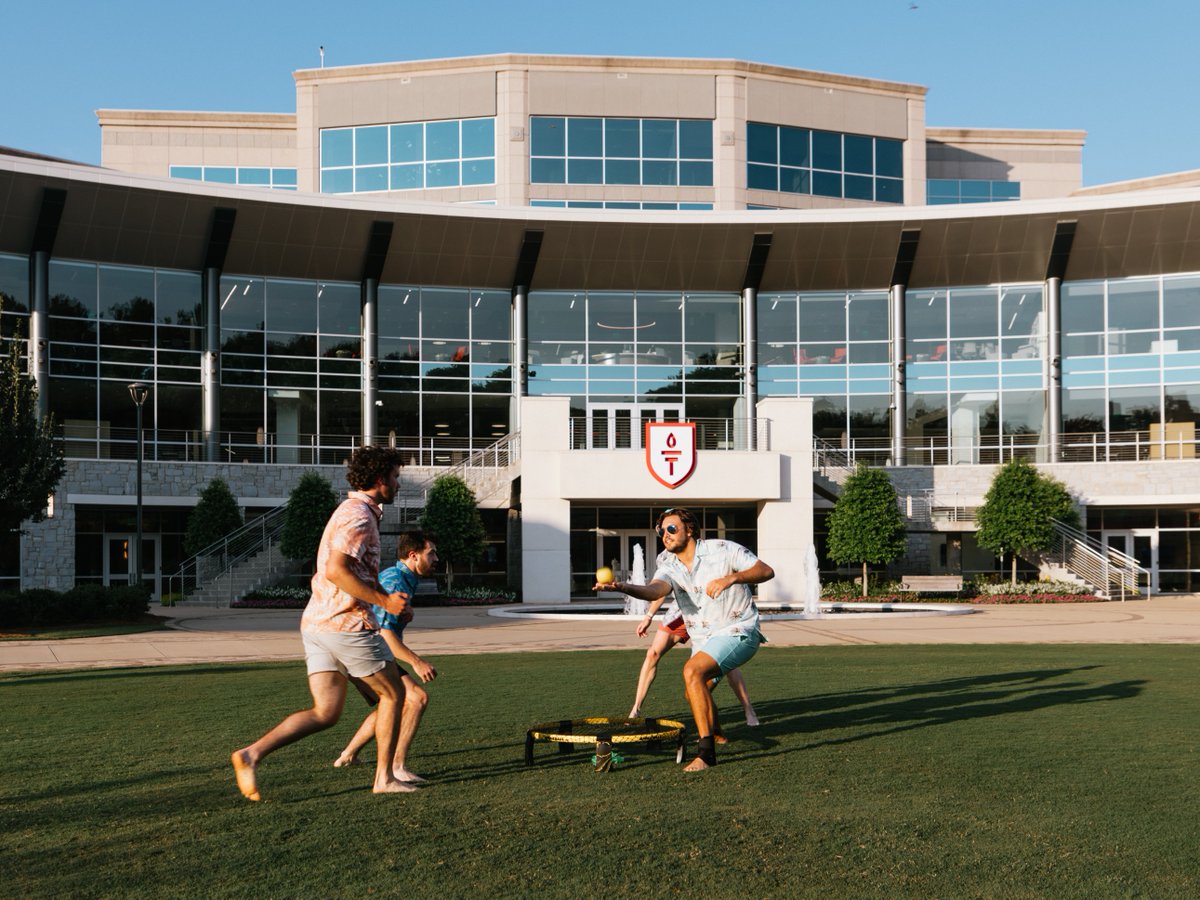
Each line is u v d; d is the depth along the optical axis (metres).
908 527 38.75
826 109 47.03
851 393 41.62
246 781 6.18
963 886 4.74
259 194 36.59
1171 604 32.62
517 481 36.94
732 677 8.96
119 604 24.91
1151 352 40.09
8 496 22.14
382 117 46.28
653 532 38.00
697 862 5.06
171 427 38.00
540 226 39.06
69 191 34.78
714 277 40.94
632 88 45.50
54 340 36.38
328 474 38.50
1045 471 39.19
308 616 6.37
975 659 15.12
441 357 40.81
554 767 7.32
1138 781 6.78
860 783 6.74
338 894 4.62
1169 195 37.44
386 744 6.49
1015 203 38.47
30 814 5.99
